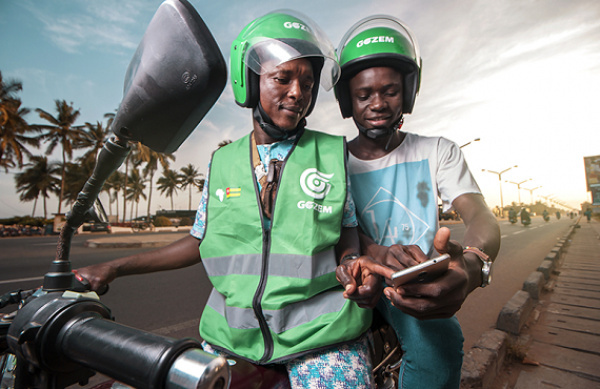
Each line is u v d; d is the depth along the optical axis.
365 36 1.34
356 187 1.45
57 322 0.48
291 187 0.92
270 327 0.84
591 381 2.46
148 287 5.30
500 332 2.96
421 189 1.37
